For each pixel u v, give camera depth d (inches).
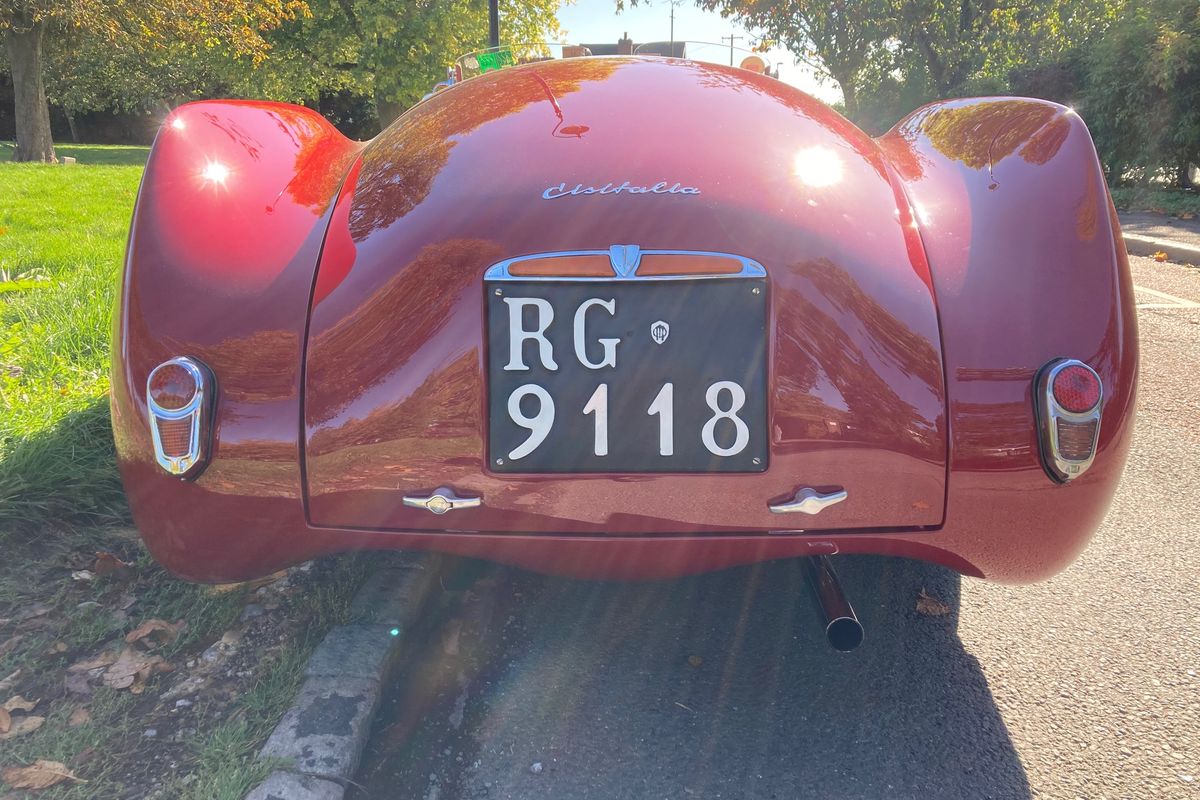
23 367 133.4
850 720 74.9
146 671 76.0
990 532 63.5
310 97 1396.4
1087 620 90.7
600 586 96.1
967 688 79.4
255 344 61.9
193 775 64.1
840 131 78.5
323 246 66.6
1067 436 60.6
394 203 67.6
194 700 72.6
